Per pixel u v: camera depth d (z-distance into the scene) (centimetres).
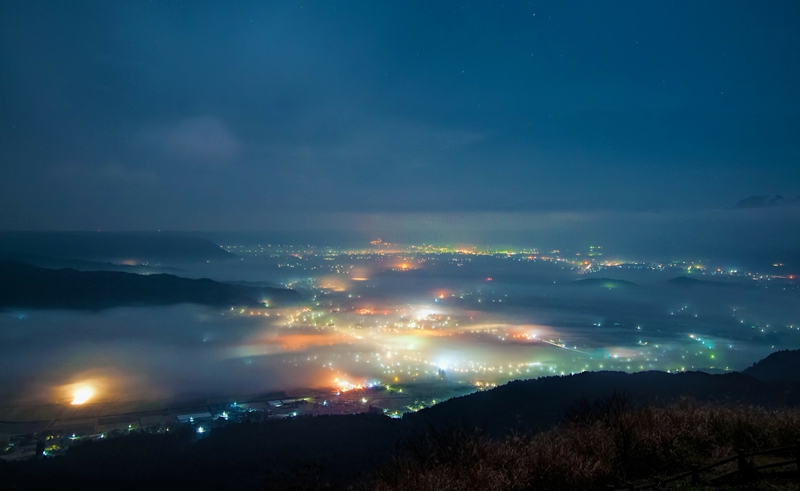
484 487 755
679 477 711
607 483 753
